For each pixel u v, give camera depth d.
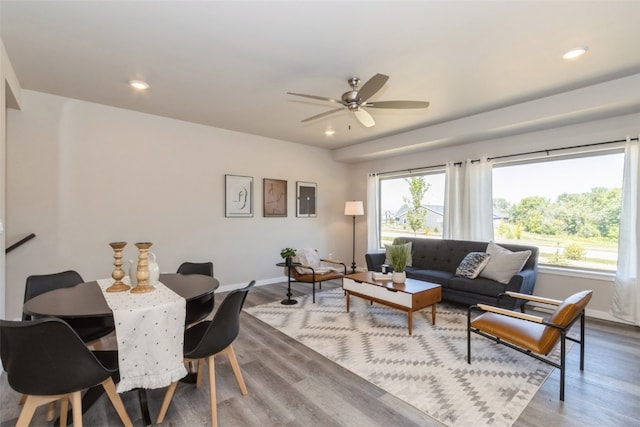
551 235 3.98
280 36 2.26
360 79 2.95
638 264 3.19
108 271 3.77
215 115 4.07
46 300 1.90
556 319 2.05
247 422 1.83
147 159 4.05
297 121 4.32
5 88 2.58
